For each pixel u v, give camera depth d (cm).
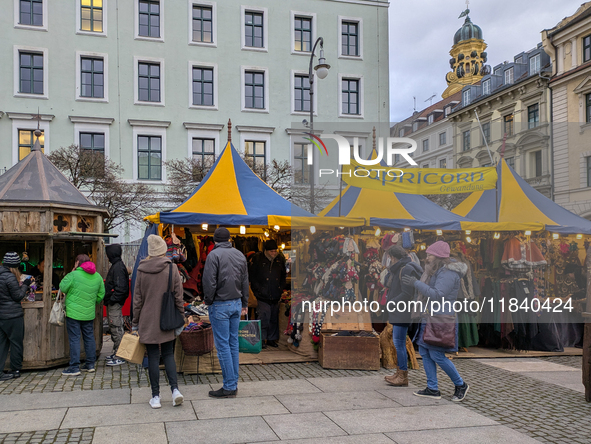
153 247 455
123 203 1908
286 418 416
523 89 1961
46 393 492
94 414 422
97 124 2247
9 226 604
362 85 2572
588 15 1798
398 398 482
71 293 582
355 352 617
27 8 2202
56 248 761
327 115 2523
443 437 376
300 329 674
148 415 420
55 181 671
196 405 451
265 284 738
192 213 665
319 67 1382
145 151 2317
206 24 2430
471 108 2011
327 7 2559
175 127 2342
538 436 381
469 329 730
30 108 2170
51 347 608
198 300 680
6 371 579
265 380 558
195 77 2400
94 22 2284
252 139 2423
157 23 2364
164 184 2273
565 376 592
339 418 417
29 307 601
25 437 367
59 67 2212
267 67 2467
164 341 440
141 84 2333
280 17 2500
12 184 636
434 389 483
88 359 596
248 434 376
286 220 676
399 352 531
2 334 559
